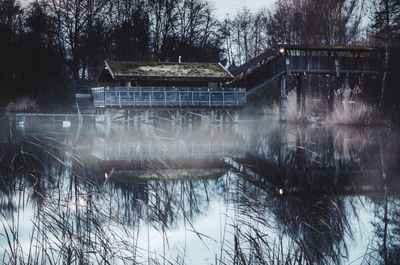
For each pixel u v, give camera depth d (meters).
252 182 11.84
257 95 52.34
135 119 36.12
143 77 35.22
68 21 56.53
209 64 39.16
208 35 67.19
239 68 39.47
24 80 51.91
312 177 14.57
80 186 9.97
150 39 64.31
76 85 51.81
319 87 45.81
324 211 8.39
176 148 22.22
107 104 34.03
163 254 7.16
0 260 6.85
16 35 56.19
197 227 8.30
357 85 40.22
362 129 32.06
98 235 6.98
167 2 63.41
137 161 17.53
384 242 7.69
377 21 40.28
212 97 36.12
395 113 34.44
